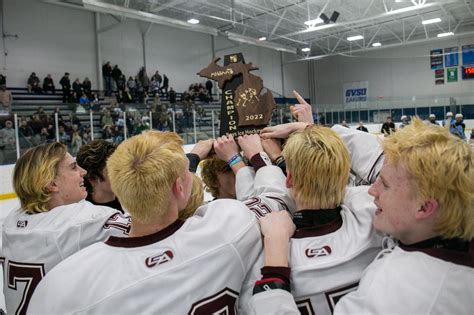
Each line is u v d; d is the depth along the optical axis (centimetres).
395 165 89
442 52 2128
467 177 81
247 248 102
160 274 91
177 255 94
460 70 2080
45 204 138
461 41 2070
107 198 178
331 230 108
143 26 1609
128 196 92
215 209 105
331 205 113
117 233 129
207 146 160
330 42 2231
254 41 1736
